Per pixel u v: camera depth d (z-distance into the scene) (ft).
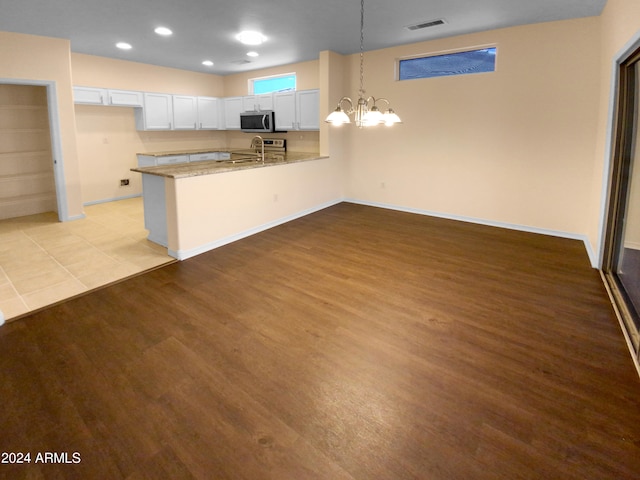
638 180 9.88
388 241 14.61
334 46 17.31
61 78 16.05
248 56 19.24
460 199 17.42
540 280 10.97
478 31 15.11
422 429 5.65
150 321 8.76
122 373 6.93
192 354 7.52
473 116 16.28
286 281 10.99
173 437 5.50
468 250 13.60
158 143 23.27
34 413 5.96
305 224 17.06
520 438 5.46
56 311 9.17
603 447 5.28
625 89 10.16
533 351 7.57
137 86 20.84
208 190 13.32
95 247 13.75
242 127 23.32
